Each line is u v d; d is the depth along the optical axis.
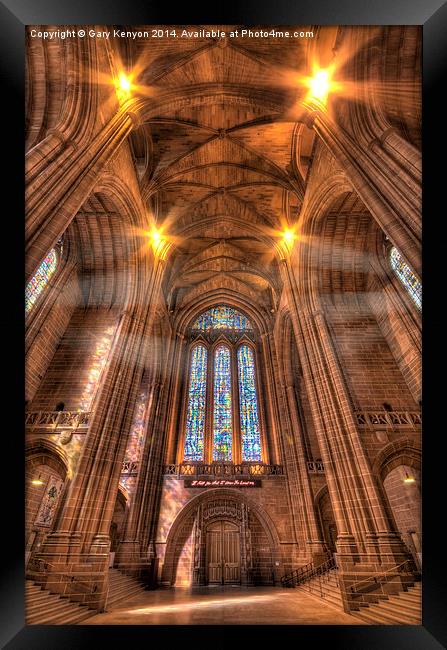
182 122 19.42
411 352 15.80
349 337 17.50
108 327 17.67
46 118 11.76
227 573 22.41
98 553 13.07
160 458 24.22
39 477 15.92
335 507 14.61
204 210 23.98
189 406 28.19
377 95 11.91
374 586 12.06
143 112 15.59
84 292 18.36
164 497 23.67
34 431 15.03
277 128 19.98
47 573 11.97
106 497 14.33
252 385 28.94
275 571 21.81
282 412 25.64
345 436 15.05
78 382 16.47
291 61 15.71
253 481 24.05
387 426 15.08
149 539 21.77
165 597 16.23
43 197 9.96
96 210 17.70
